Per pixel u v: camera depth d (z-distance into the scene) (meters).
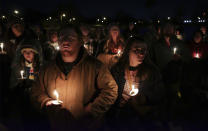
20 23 5.38
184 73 3.84
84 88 2.58
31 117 3.03
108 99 2.60
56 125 2.58
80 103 2.56
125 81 2.96
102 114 2.59
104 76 2.61
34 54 3.84
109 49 5.48
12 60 4.00
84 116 2.57
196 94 3.72
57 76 2.57
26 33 5.63
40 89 2.71
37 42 3.97
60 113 2.54
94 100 2.62
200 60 4.05
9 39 5.32
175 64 3.83
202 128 3.00
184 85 3.80
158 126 2.79
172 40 5.40
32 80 3.76
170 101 3.27
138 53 2.87
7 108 3.35
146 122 2.80
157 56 5.52
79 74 2.54
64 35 2.48
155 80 2.97
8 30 5.41
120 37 5.60
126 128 2.73
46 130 2.88
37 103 2.65
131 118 2.82
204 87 3.84
